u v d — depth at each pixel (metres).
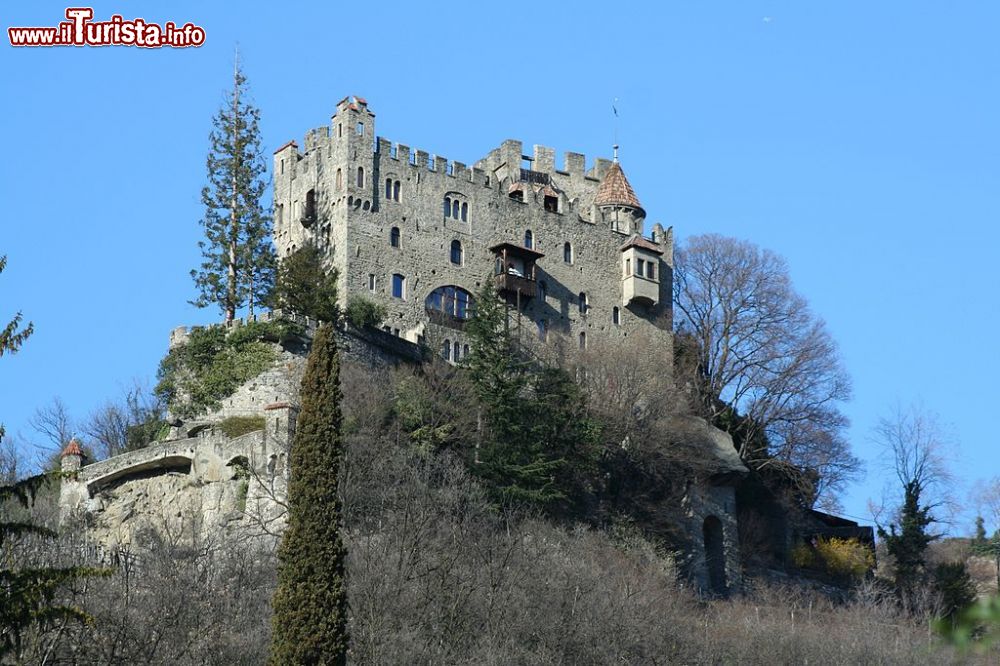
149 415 108.75
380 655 61.62
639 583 83.44
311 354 59.97
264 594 68.19
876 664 80.56
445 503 79.69
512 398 91.56
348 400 89.25
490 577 72.00
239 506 84.12
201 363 97.88
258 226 105.44
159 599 61.75
